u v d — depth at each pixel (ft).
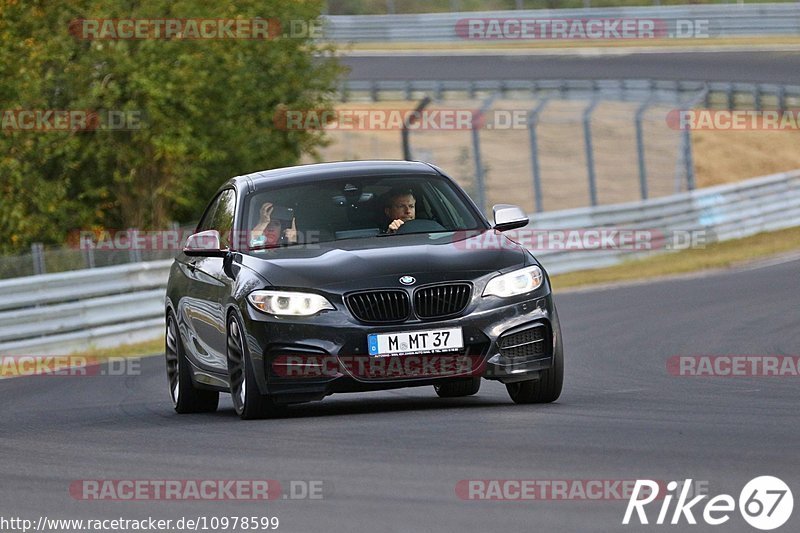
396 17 576.61
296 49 284.00
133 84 239.50
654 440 66.80
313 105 288.71
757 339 135.85
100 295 185.06
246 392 84.53
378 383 81.76
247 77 267.80
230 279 88.43
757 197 312.29
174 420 94.58
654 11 530.27
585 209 265.34
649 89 431.43
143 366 152.15
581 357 129.59
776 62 469.57
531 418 77.30
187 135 244.01
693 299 187.62
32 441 84.02
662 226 283.59
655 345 136.26
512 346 83.15
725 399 87.71
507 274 84.12
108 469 68.18
